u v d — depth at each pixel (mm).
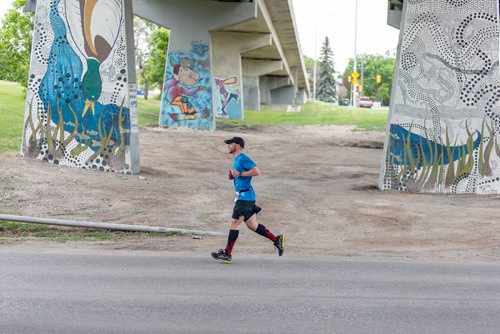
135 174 22516
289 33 72875
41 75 22125
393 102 21969
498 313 7895
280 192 21156
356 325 7250
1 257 10914
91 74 22062
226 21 47844
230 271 10305
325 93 177375
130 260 11102
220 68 64750
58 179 19797
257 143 38781
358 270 10734
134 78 22766
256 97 83688
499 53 21422
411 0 21547
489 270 11055
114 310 7578
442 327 7234
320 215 17469
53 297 8102
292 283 9438
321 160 31547
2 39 42188
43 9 22141
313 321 7375
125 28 22047
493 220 17062
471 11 21359
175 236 14461
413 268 11102
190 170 25641
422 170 21812
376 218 17219
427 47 21562
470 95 21562
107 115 22094
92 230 14578
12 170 19984
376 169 28578
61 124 22078
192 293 8586
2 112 32812
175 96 47500
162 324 7074
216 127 50625
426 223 16688
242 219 11258
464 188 21641
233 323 7199
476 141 21562
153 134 39875
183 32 48125
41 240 13289
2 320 7016
